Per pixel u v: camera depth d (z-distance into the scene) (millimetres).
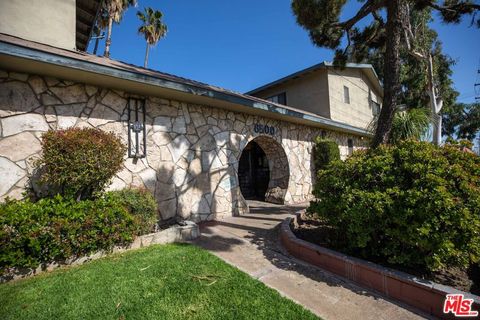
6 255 2869
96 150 3682
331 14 6414
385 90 5258
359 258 3285
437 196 2588
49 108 4148
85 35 8422
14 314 2273
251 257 3725
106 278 2926
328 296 2693
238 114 7121
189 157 5898
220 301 2496
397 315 2373
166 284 2799
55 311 2322
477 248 2461
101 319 2219
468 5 5328
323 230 4574
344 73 13414
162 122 5488
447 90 19500
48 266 3207
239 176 10922
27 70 3863
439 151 3238
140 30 21125
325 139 10133
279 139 8484
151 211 4441
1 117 3766
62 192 4113
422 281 2516
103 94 4719
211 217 6176
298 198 9039
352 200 3193
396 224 2908
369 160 3473
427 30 12258
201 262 3385
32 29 5031
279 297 2586
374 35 6852
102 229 3545
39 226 3098
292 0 6586
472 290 2592
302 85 13016
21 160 3877
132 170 4984
